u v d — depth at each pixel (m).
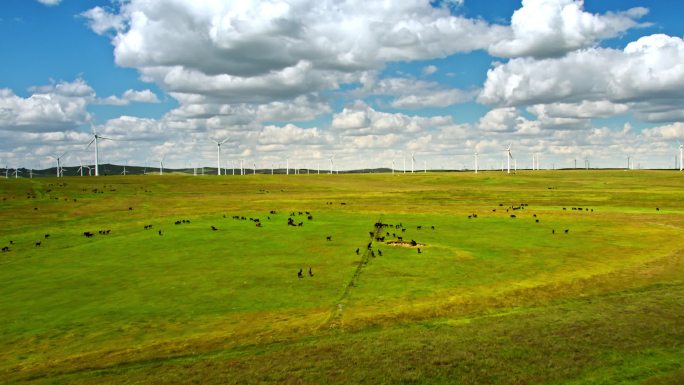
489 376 23.22
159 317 35.12
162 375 25.00
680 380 22.22
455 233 70.38
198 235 69.00
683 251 55.09
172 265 51.34
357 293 40.06
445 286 41.91
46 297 40.72
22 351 29.64
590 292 39.06
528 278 44.19
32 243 65.12
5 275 48.62
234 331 31.72
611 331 28.41
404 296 39.00
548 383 22.41
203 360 26.81
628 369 23.45
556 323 30.22
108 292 41.75
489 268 48.47
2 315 36.28
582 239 64.75
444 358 25.31
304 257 54.31
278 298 39.09
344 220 84.31
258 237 67.12
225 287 42.56
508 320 31.52
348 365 24.97
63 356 28.66
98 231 73.56
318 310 35.78
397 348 26.94
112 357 28.17
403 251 57.19
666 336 27.45
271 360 26.16
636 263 49.22
